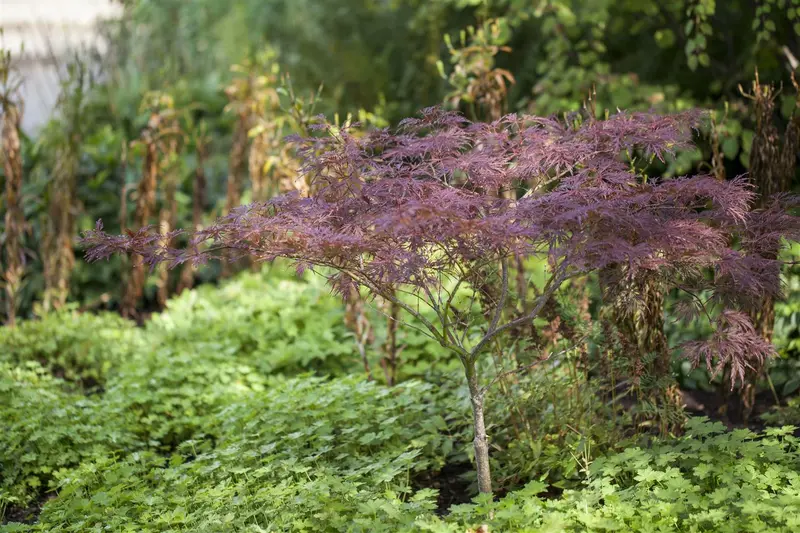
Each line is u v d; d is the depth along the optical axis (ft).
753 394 16.20
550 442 14.42
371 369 18.94
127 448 16.12
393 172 11.42
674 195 11.45
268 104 25.16
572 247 10.21
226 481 13.58
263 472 13.24
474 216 10.96
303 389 16.65
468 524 11.28
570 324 14.38
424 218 9.65
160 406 17.28
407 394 16.01
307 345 19.84
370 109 32.68
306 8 35.45
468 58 19.43
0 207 25.46
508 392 14.73
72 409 16.52
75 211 24.70
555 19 24.63
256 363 19.86
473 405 12.41
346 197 11.49
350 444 14.69
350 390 16.06
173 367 19.21
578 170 12.06
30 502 15.20
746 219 11.96
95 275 26.30
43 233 24.70
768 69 22.58
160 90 29.27
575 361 14.52
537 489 11.75
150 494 13.57
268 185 25.27
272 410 15.61
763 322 15.58
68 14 43.16
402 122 12.75
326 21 34.91
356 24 34.68
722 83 24.44
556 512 11.07
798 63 21.01
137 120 29.78
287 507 12.34
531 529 10.64
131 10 36.94
